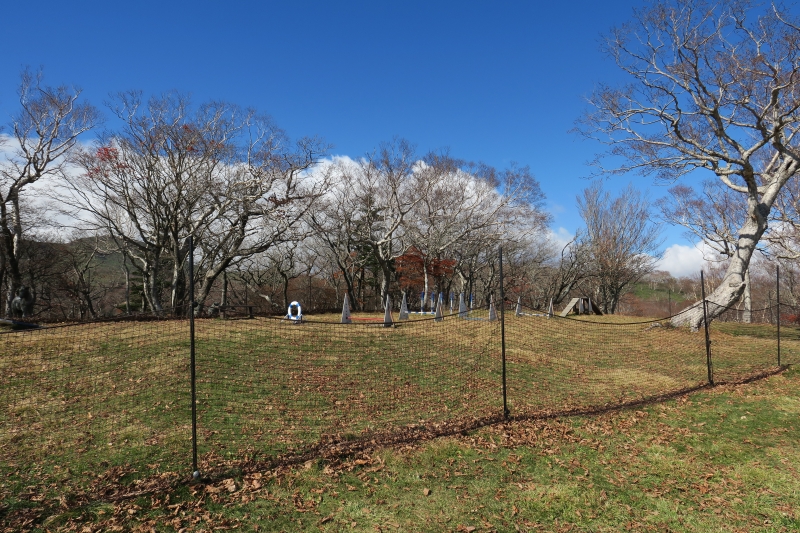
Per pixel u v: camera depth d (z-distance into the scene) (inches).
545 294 1847.9
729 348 525.3
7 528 147.1
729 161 609.9
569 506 173.3
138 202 949.8
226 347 405.1
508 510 170.4
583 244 1596.9
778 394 328.5
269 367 353.7
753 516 167.5
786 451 226.1
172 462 196.5
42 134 837.8
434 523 161.0
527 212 1154.7
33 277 1088.2
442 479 192.9
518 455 218.4
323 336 472.7
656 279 2026.3
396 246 1289.4
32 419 241.4
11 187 842.8
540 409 288.5
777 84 548.4
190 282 191.8
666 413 285.6
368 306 1471.5
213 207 892.6
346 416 263.6
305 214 1073.5
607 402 308.2
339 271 1508.4
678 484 192.2
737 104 579.5
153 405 264.1
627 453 224.5
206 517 159.0
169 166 887.7
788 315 1298.0
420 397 304.2
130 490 173.5
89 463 193.8
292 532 153.5
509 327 603.8
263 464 199.0
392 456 210.4
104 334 443.5
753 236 634.8
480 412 278.4
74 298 1204.5
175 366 340.8
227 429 234.5
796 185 917.8
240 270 1374.3
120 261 1409.9
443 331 542.0
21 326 476.4
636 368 418.9
